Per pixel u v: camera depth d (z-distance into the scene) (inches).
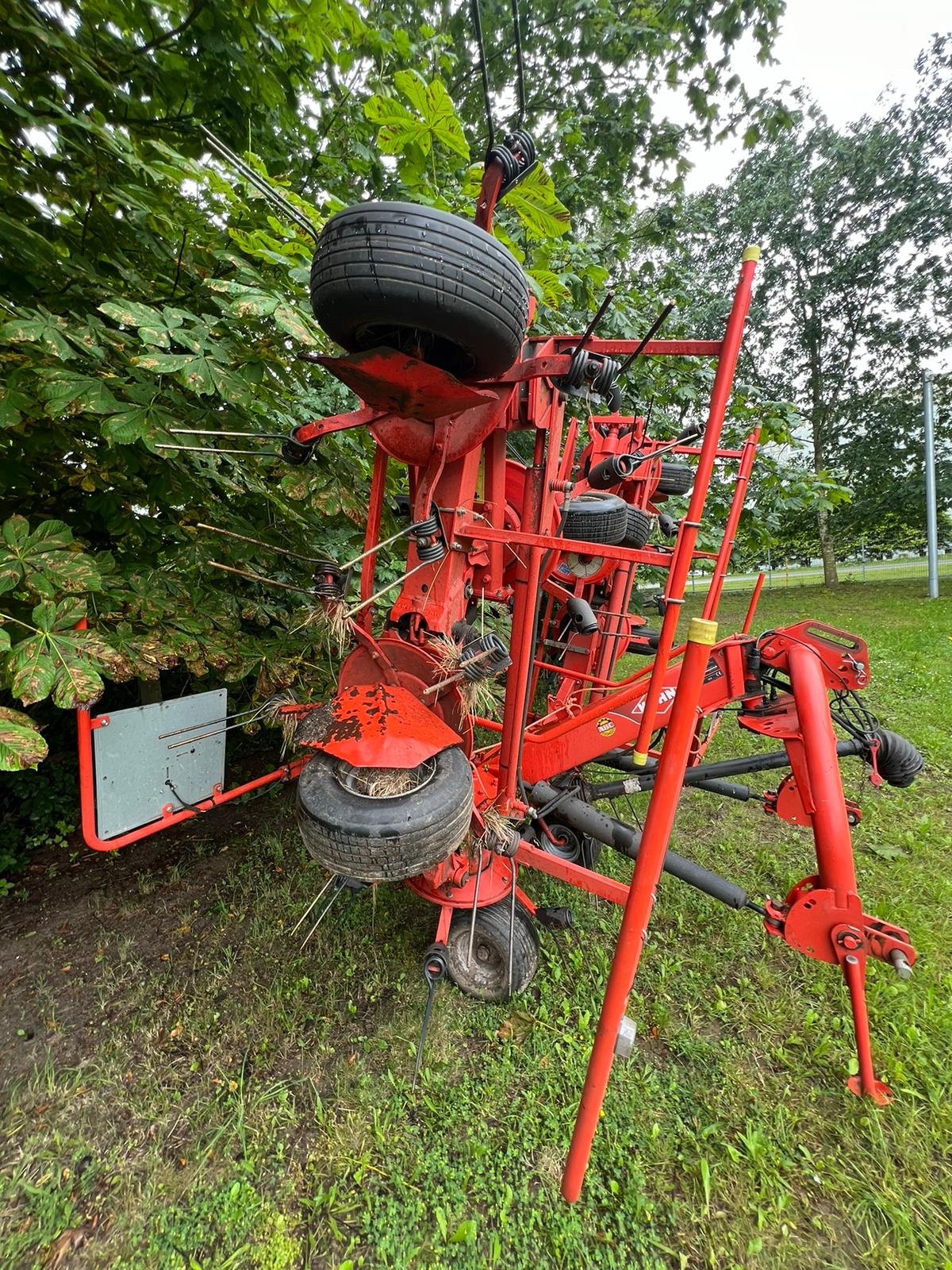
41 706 162.7
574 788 120.1
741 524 316.2
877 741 116.8
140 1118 82.1
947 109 590.9
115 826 92.8
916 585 693.3
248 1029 95.9
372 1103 84.4
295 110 139.3
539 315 180.2
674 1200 73.3
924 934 115.3
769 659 98.0
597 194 291.4
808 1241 70.0
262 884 130.7
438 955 90.2
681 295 286.7
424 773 73.5
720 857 145.5
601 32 282.5
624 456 92.7
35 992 102.5
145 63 115.2
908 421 697.0
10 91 91.0
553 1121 81.5
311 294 59.0
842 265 671.1
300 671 139.0
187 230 113.9
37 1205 71.7
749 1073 89.7
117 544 128.0
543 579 113.0
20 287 97.2
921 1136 80.6
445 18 262.1
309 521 144.4
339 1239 69.5
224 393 90.7
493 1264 67.1
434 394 62.4
